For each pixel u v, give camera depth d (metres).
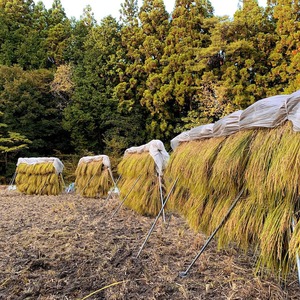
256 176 1.59
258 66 11.65
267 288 1.79
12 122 12.75
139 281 1.98
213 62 12.47
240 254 2.48
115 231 3.44
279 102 1.51
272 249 1.45
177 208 2.95
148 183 4.25
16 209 5.22
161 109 13.25
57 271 2.17
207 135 2.36
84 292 1.82
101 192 6.73
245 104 11.24
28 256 2.51
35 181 7.82
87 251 2.63
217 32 11.77
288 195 1.40
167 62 13.40
